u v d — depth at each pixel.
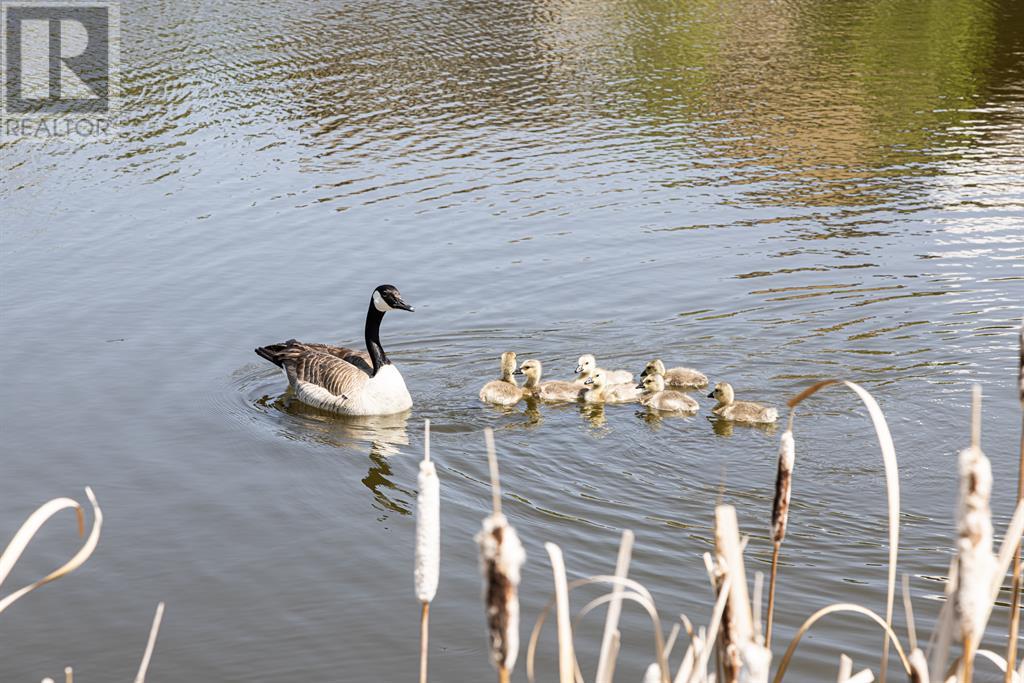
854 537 10.97
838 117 29.23
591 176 24.52
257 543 11.20
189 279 18.98
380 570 10.66
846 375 14.97
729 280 18.48
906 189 23.27
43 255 20.14
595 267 19.25
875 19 41.84
